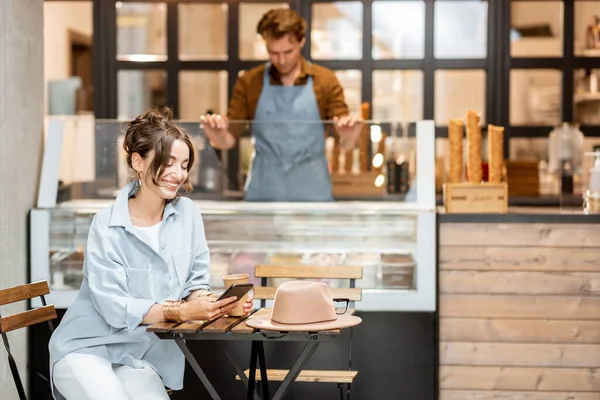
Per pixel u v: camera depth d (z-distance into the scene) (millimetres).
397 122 5609
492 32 8125
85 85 11852
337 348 5648
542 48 8258
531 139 8242
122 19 8180
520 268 5602
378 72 8180
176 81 8195
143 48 8203
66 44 11383
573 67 8203
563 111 8219
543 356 5625
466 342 5641
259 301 5551
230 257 5590
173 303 3797
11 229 5434
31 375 5711
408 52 8164
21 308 5547
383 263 5559
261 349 4340
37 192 5812
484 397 5645
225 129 5641
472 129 5734
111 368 3924
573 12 8188
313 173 5633
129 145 3986
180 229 4109
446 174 8117
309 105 6184
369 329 5641
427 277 5559
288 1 8109
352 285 4961
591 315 5602
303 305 3783
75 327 3967
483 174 5922
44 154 5781
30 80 5723
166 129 3955
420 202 5605
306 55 8094
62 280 5660
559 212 5719
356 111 8172
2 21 5316
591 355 5617
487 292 5617
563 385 5633
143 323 3832
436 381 5625
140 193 4043
